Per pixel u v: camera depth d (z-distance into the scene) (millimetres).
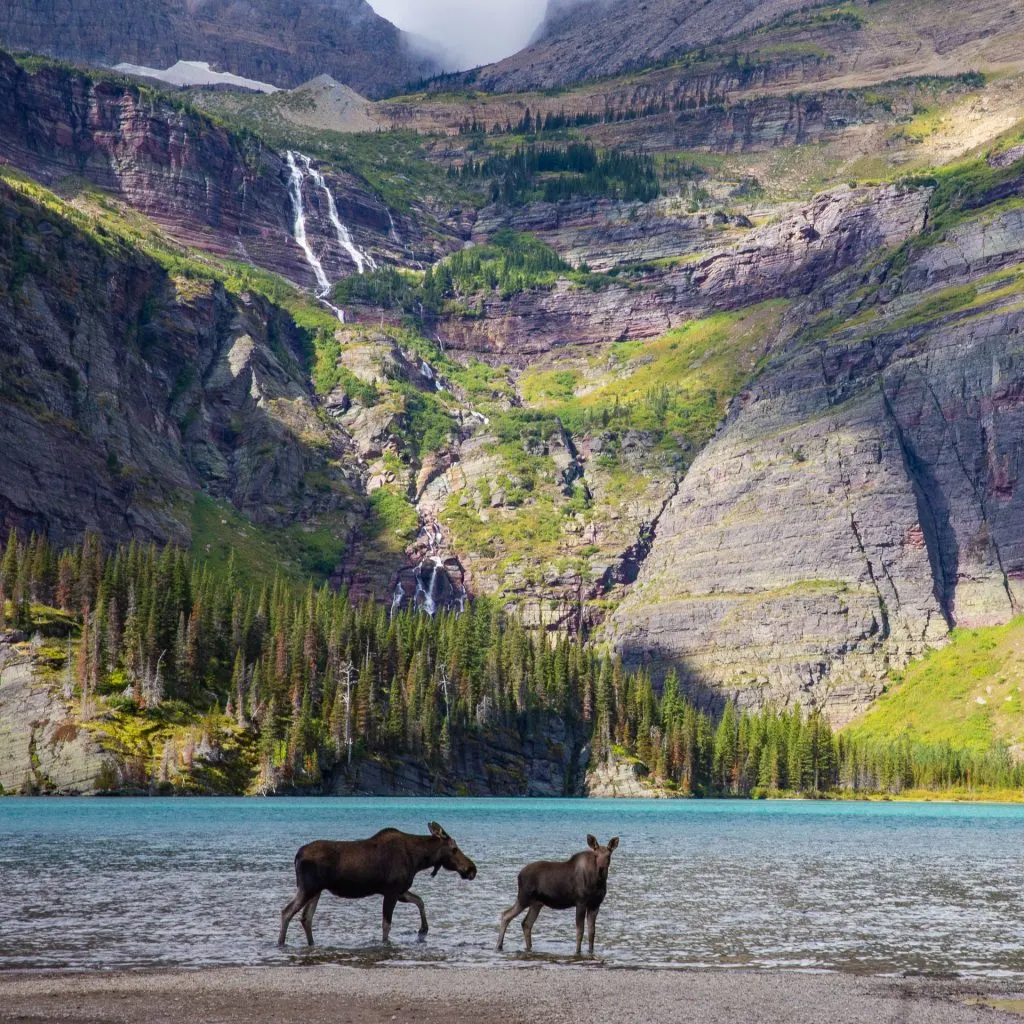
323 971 41438
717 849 106250
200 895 62625
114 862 81438
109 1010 35031
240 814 152625
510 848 100875
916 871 84000
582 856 46188
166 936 48625
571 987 39219
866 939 50250
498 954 45688
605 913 58219
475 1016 34969
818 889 69938
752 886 71438
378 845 47719
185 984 38812
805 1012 36094
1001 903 63844
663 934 51312
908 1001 37781
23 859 83188
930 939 50406
